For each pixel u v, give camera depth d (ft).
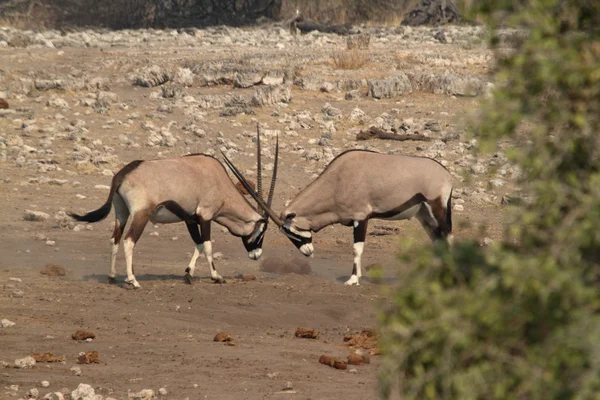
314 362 92.07
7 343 96.07
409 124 269.03
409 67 343.05
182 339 101.09
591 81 34.40
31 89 310.65
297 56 365.61
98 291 125.29
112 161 231.30
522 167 37.01
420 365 35.27
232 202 141.28
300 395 78.23
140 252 159.33
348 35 479.00
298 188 215.92
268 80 322.75
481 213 191.93
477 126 36.40
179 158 137.59
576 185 34.91
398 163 140.36
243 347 97.91
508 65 35.76
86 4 565.53
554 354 32.50
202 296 125.18
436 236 141.49
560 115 34.96
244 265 153.17
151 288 129.39
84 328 104.47
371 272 37.11
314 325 112.78
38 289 124.67
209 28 536.83
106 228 175.22
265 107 294.46
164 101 302.25
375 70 337.11
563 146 35.63
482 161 231.50
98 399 74.59
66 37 464.65
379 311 36.29
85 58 371.76
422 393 35.81
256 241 145.89
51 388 79.56
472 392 33.58
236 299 124.26
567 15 35.86
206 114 287.28
